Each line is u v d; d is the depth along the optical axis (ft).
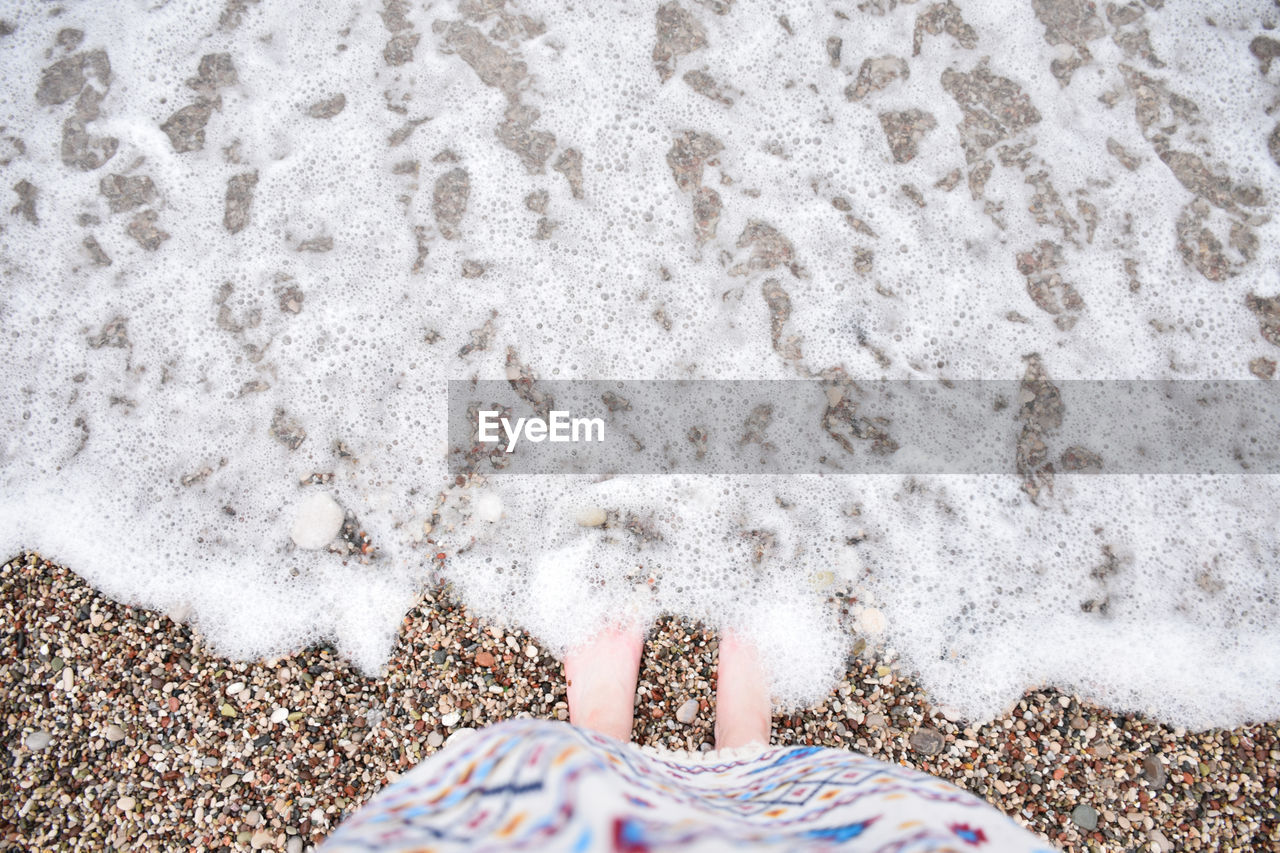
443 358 6.74
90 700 6.14
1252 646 6.38
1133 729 6.23
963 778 6.12
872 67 7.18
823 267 6.91
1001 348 6.83
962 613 6.46
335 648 6.31
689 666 6.37
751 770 5.16
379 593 6.42
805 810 4.04
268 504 6.55
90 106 6.99
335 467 6.60
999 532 6.59
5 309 6.73
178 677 6.20
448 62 7.14
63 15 7.08
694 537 6.57
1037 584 6.50
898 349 6.83
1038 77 7.17
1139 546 6.56
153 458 6.61
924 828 3.38
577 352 6.79
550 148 7.05
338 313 6.77
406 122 7.04
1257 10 7.24
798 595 6.49
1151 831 5.99
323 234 6.88
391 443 6.64
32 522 6.49
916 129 7.10
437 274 6.85
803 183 7.03
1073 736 6.21
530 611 6.42
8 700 6.14
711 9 7.22
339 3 7.17
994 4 7.23
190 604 6.37
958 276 6.91
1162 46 7.20
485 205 6.95
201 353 6.73
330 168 6.96
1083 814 6.02
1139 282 6.89
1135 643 6.40
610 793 3.24
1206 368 6.79
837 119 7.11
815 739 6.23
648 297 6.87
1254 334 6.83
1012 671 6.36
